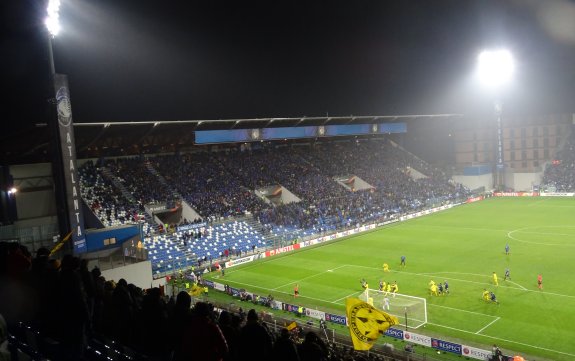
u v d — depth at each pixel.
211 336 8.46
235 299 40.56
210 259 53.03
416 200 84.44
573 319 31.88
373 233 66.62
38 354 10.00
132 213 55.34
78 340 10.40
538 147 102.31
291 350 8.97
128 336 11.84
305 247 60.22
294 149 90.06
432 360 26.48
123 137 60.94
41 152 51.03
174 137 68.75
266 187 74.06
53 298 10.71
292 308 36.22
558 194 91.25
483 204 87.94
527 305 35.12
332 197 77.12
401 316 33.84
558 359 26.28
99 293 13.38
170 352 10.80
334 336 29.80
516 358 24.62
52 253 35.12
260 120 70.12
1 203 47.72
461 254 52.03
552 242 54.94
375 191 84.56
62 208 37.06
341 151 95.44
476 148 107.12
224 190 68.56
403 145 109.44
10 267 11.72
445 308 35.53
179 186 65.31
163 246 52.66
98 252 40.31
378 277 45.16
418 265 48.53
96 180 58.94
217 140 66.88
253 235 60.50
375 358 22.42
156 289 11.41
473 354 26.91
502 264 47.03
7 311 11.40
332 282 44.31
